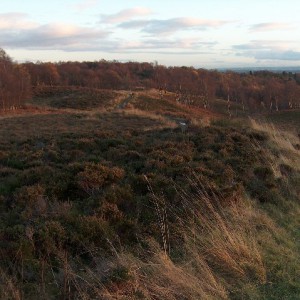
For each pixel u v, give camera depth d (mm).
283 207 7199
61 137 14086
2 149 12383
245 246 4984
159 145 10711
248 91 117438
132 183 7121
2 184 7520
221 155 10195
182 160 8969
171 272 4230
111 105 61531
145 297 3922
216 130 13578
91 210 5832
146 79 131875
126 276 4000
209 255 4934
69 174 7523
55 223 5059
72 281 4051
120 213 5711
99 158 9609
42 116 33500
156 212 5883
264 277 4562
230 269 4691
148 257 4723
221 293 4141
